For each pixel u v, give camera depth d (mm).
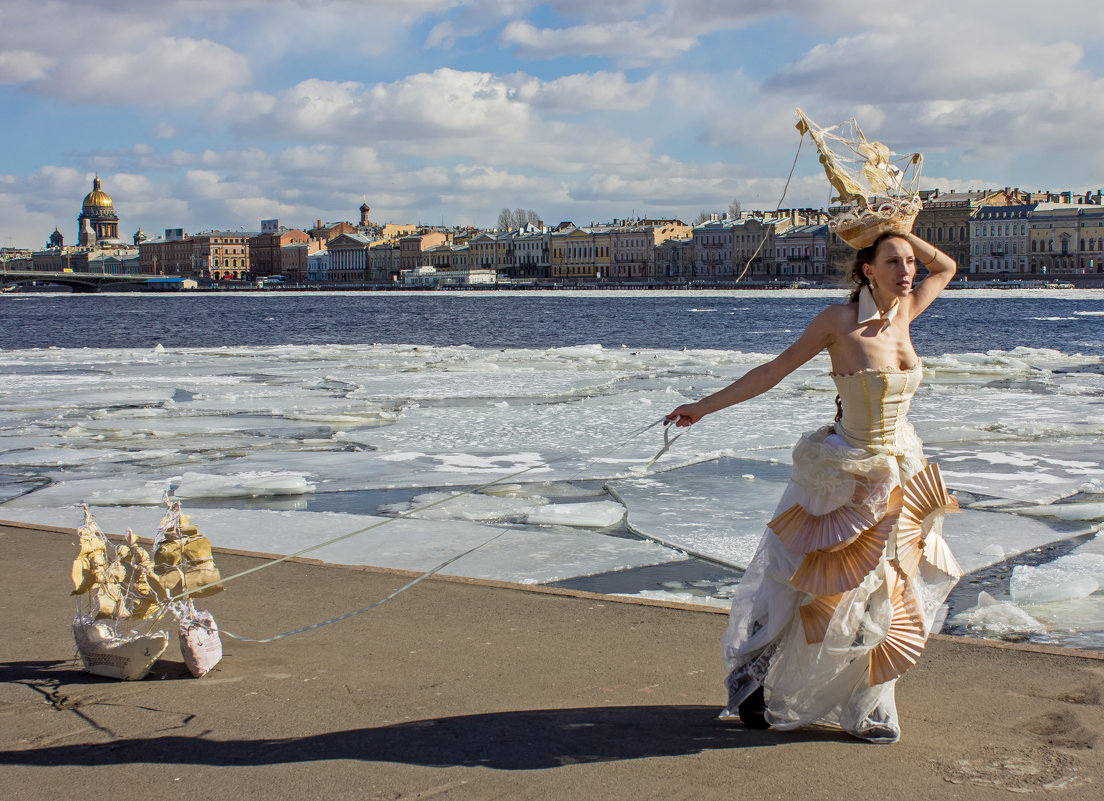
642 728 3717
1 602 5539
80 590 4414
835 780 3268
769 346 43125
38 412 17531
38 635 4996
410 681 4242
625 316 79750
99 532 4617
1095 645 5555
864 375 3529
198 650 4324
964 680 4199
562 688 4145
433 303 124750
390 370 25438
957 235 167500
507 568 7066
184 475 10773
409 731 3711
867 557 3457
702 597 6379
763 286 166625
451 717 3842
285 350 33625
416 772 3367
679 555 7512
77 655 4484
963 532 8281
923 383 20828
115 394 20109
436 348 33781
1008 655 4516
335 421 15844
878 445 3549
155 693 4160
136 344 49906
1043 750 3482
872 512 3480
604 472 11070
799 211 183250
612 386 20594
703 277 191500
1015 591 6488
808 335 3658
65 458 12562
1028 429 13797
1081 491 9945
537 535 8016
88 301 154750
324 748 3576
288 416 16266
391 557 7254
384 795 3207
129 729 3787
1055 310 84812
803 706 3596
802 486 3594
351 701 4023
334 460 12141
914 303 3650
